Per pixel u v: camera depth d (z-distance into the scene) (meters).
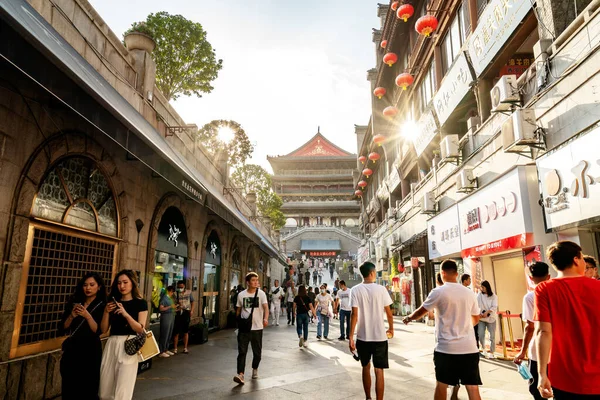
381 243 27.44
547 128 7.70
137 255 8.42
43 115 5.49
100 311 4.12
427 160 18.52
